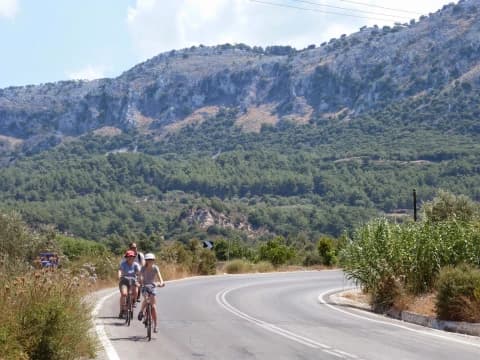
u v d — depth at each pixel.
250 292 26.33
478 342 13.16
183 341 12.63
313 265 56.53
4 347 8.59
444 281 15.88
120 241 86.12
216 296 23.92
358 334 14.06
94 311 17.20
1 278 10.66
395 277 19.11
